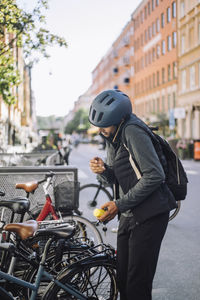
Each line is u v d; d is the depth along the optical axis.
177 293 4.00
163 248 5.60
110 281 2.88
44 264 2.77
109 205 2.59
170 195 2.67
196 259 5.10
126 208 2.58
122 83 71.50
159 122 39.59
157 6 48.81
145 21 54.78
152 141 2.65
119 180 2.66
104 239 6.05
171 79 44.75
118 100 2.65
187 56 39.50
